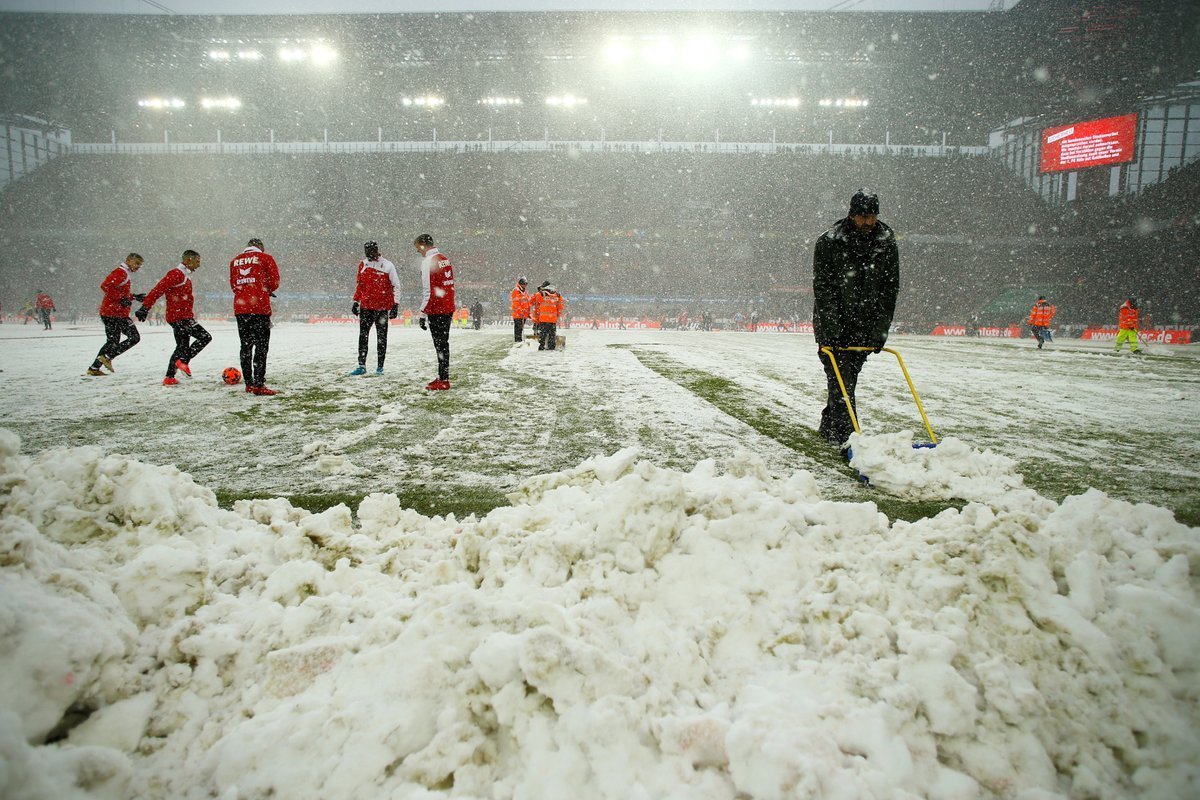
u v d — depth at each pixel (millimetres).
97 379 6809
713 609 1562
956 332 40500
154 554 1531
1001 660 1363
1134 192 44625
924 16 47062
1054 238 46812
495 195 52469
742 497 1916
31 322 35844
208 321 39906
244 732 1186
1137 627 1400
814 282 4031
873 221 3859
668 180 52469
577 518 1914
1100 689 1311
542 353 11703
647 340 19359
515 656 1241
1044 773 1190
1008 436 4531
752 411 5277
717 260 51406
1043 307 18609
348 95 55000
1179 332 28172
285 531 1984
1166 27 40469
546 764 1121
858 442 3314
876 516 2004
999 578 1531
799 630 1482
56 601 1238
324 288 51312
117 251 50688
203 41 51562
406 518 2260
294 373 7727
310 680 1334
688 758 1163
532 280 51688
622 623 1481
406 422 4691
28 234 49938
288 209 52438
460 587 1542
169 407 5125
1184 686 1322
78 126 57344
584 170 52594
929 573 1605
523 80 54031
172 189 52750
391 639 1410
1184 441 4395
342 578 1733
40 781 955
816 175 51281
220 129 57031
